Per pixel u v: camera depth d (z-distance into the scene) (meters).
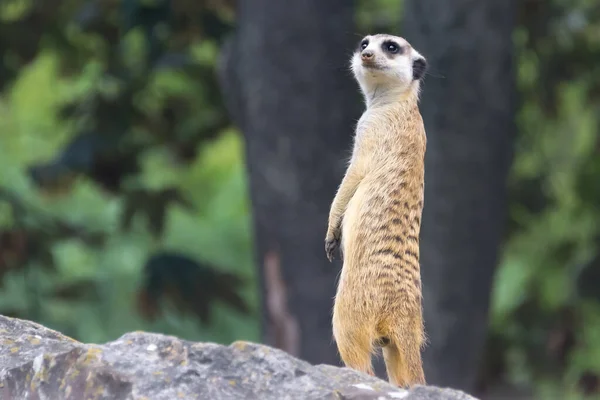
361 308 6.62
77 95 16.47
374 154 7.03
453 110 11.75
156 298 13.54
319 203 11.84
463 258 12.11
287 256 11.96
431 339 12.26
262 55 11.83
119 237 17.28
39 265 14.88
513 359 16.84
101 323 17.45
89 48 16.09
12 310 14.79
